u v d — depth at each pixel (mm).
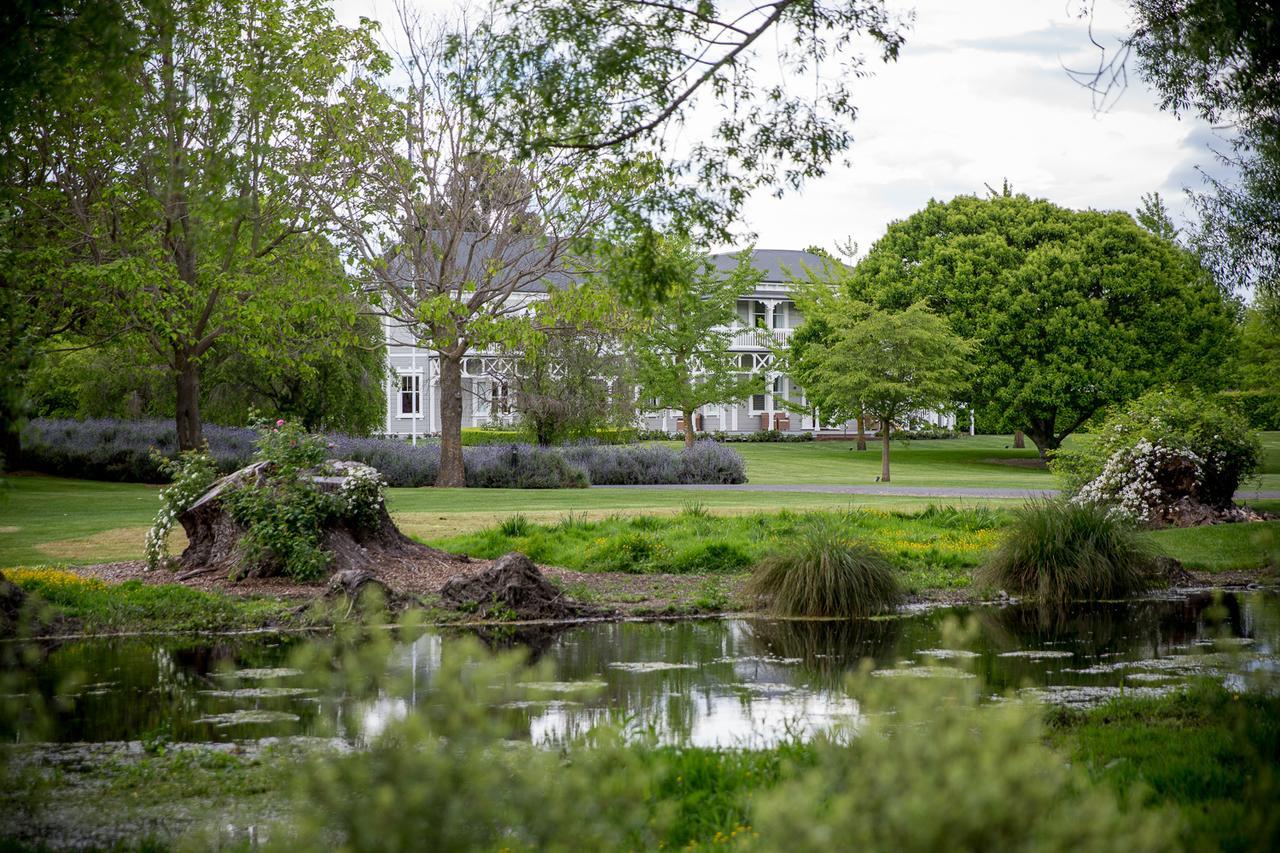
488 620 11984
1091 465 22031
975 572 14727
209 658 9781
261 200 22453
